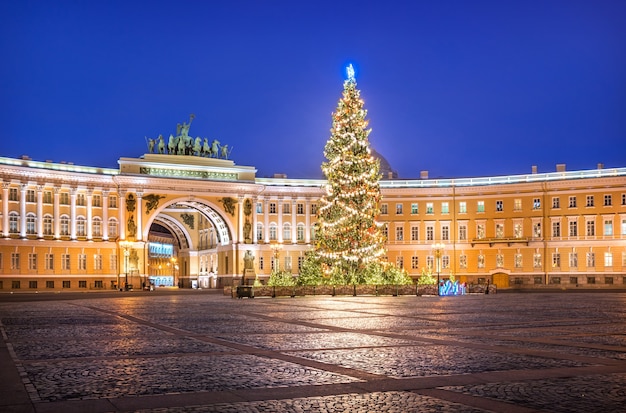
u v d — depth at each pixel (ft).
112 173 384.06
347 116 248.93
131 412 47.29
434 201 410.52
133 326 115.65
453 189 406.62
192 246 467.11
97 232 374.84
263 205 416.26
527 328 108.17
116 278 376.68
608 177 369.71
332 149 250.37
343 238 244.63
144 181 381.60
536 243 386.93
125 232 376.48
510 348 80.28
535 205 389.80
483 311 153.17
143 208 381.81
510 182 398.62
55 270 359.87
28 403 50.31
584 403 49.06
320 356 74.18
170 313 152.15
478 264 401.08
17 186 351.05
